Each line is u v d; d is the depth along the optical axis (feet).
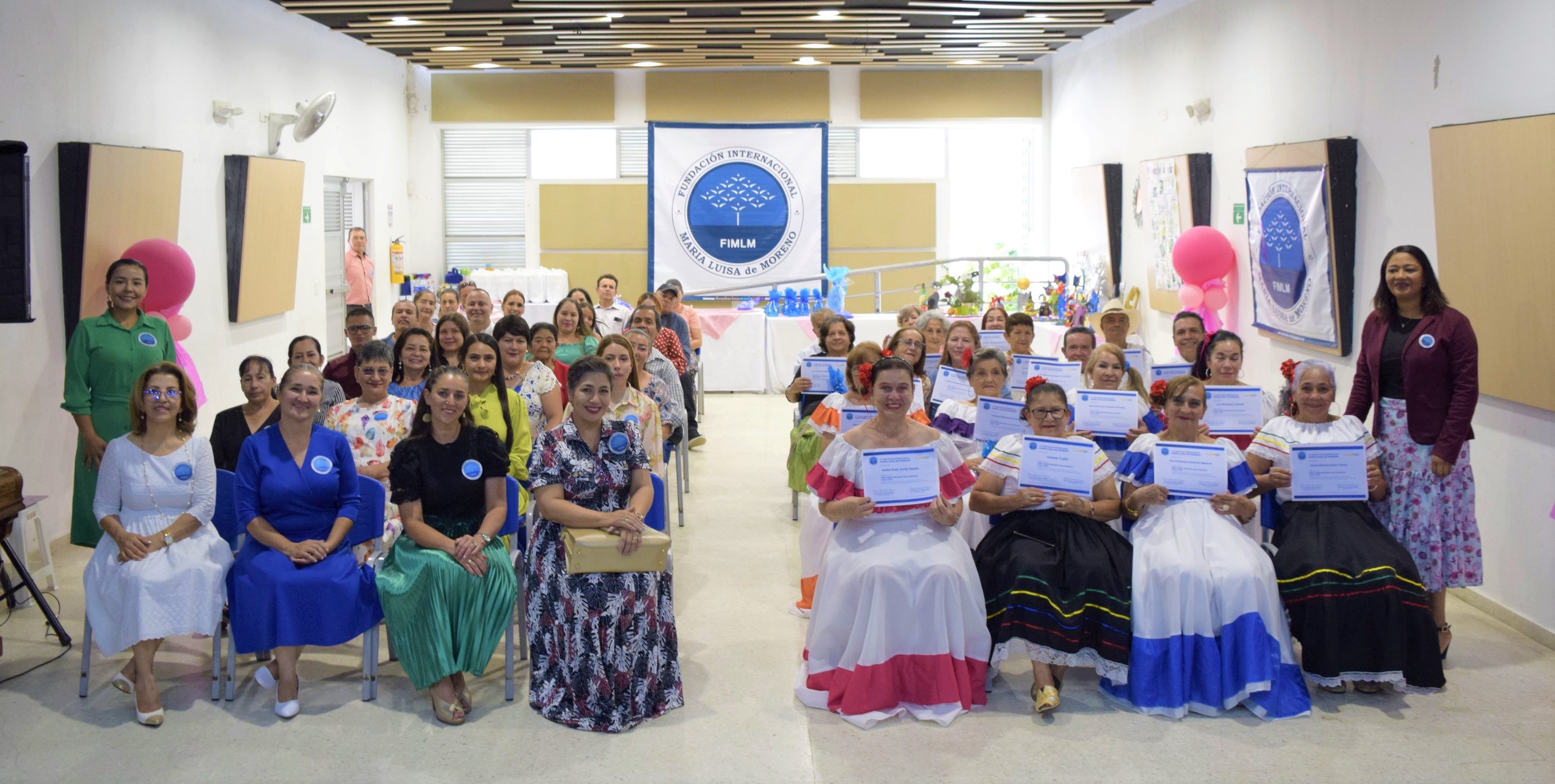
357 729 12.89
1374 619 13.30
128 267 17.81
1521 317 15.37
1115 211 35.83
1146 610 13.29
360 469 15.37
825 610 13.51
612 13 31.01
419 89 44.19
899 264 45.32
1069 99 41.73
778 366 37.70
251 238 28.43
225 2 27.78
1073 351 19.65
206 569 13.25
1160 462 13.97
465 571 13.12
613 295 31.30
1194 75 29.25
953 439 17.04
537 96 44.73
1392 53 19.38
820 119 44.78
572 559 12.88
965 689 13.25
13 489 15.15
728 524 21.97
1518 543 16.07
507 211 46.19
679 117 44.80
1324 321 21.44
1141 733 12.74
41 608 15.38
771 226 45.37
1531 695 13.69
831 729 12.88
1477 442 16.97
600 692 12.94
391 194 42.14
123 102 23.06
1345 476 13.91
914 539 13.42
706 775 11.78
